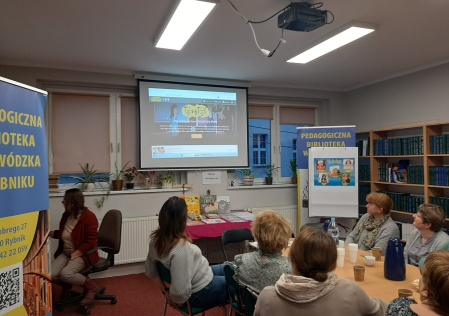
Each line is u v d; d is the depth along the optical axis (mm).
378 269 2322
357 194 4406
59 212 4094
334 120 5758
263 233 1871
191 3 2432
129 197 4453
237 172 5262
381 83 5074
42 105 1683
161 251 2143
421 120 4457
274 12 2740
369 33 3105
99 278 4266
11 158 1457
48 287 1696
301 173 4820
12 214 1457
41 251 1643
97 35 3164
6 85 1441
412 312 1193
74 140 4402
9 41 3295
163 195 4629
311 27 2551
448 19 2896
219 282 2391
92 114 4504
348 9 2691
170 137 4695
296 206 5352
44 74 4102
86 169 4430
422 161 4516
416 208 4336
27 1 2480
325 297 1251
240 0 2525
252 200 5168
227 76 4812
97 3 2521
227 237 3270
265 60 4055
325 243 1302
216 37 3275
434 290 1114
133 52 3678
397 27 3064
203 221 4191
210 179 4910
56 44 3395
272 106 5547
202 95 4875
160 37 3064
